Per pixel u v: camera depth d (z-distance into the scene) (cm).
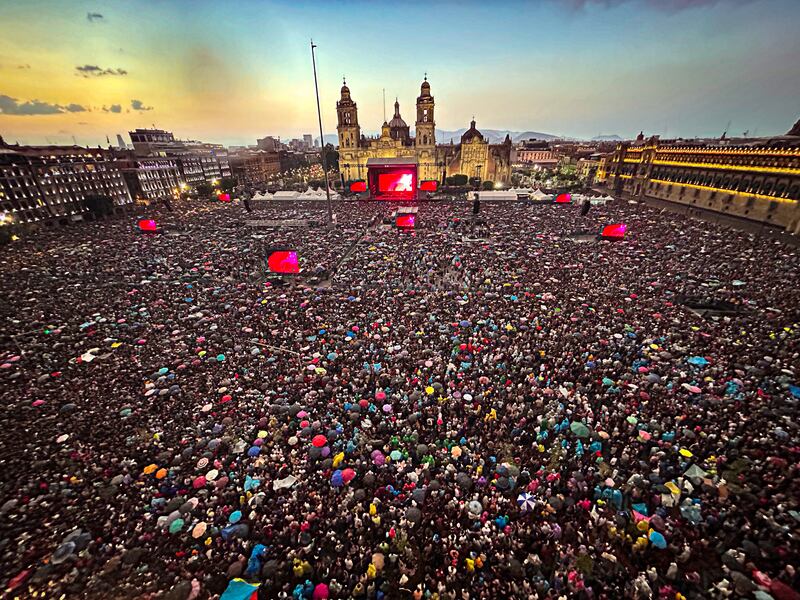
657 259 4631
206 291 3953
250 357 2742
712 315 3180
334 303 3562
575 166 16075
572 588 1305
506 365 2530
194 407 2216
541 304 3431
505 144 14450
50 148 10338
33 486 1706
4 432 2020
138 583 1365
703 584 1348
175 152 14825
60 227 7700
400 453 1845
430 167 13150
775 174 6888
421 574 1405
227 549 1451
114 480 1727
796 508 1498
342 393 2303
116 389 2386
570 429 1972
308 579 1373
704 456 1777
